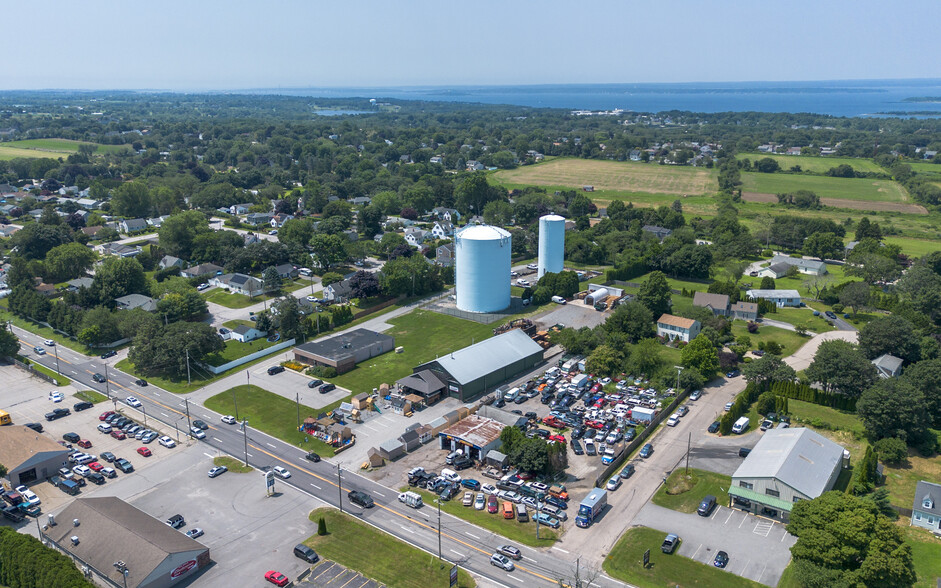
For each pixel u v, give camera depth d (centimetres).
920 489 8812
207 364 13800
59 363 13975
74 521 8119
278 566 7750
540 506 8925
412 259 19788
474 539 8312
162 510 8881
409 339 15450
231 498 9194
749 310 16775
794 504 8188
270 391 12694
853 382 11612
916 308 16562
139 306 15988
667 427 11294
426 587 7400
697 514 8800
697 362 13000
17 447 9869
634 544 8156
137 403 11925
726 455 10306
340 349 14100
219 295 18800
